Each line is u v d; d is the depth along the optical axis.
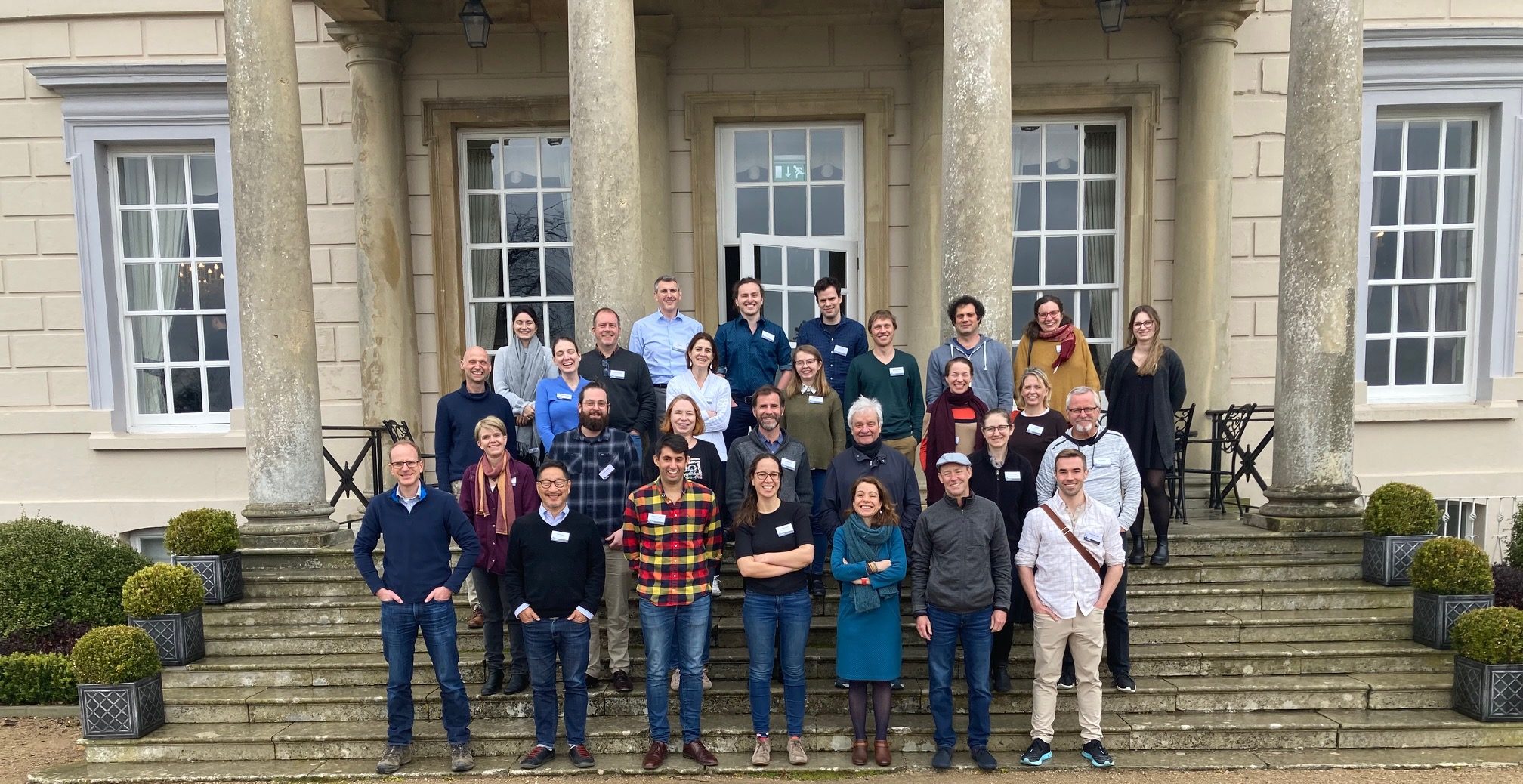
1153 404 5.86
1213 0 7.79
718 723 5.19
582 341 6.06
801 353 5.64
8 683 6.21
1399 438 8.52
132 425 8.98
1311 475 6.29
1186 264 8.20
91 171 8.63
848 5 8.30
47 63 8.57
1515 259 8.57
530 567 4.82
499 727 5.26
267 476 6.33
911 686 5.38
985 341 5.68
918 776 4.80
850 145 8.69
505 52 8.45
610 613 5.31
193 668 5.63
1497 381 8.57
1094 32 8.38
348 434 8.61
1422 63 8.39
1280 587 5.91
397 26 8.14
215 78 8.49
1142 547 5.98
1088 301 8.77
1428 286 8.80
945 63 5.96
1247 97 8.38
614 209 6.00
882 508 4.77
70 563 6.91
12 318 8.76
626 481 5.28
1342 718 5.17
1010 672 5.54
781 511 4.82
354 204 8.39
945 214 5.96
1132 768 4.87
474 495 5.25
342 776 4.95
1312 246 6.22
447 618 4.91
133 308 8.97
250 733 5.25
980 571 4.75
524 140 8.74
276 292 6.29
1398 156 8.70
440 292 8.61
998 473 5.07
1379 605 5.85
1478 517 8.62
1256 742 5.07
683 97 8.48
